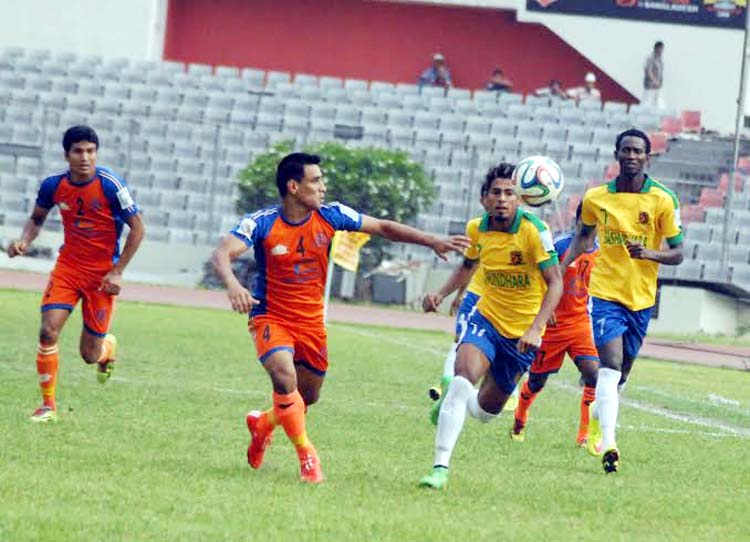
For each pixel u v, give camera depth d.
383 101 101.56
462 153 94.44
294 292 22.12
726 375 53.25
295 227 21.91
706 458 27.28
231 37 111.19
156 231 87.81
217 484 20.19
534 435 29.94
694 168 93.25
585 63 109.00
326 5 110.50
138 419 27.66
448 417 21.61
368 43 110.50
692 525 19.31
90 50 109.69
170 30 111.75
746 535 18.80
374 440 26.95
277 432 27.14
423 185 82.81
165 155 95.31
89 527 16.34
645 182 27.03
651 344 68.62
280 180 21.91
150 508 17.84
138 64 106.31
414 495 20.39
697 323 78.12
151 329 52.09
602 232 27.12
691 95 104.94
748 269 82.38
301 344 22.27
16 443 23.03
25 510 17.11
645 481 23.73
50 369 26.69
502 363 23.27
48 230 87.38
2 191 91.06
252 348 47.34
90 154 26.88
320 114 99.50
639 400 39.62
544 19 104.88
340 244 63.22
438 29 109.94
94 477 20.02
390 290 81.81
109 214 27.28
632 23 104.62
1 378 33.25
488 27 109.69
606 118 99.12
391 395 36.06
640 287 27.02
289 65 111.12
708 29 104.31
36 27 109.69
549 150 95.31
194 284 84.00
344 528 17.25
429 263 85.06
